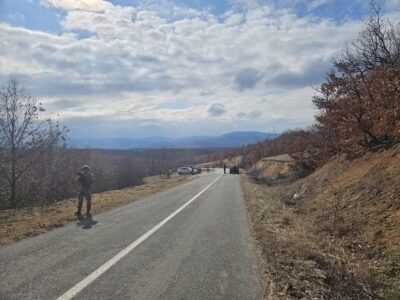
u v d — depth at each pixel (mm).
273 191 27234
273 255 8227
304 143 32750
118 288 6035
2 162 23984
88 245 8953
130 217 13531
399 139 15422
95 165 48781
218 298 5711
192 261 7691
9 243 9117
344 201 14164
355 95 18453
